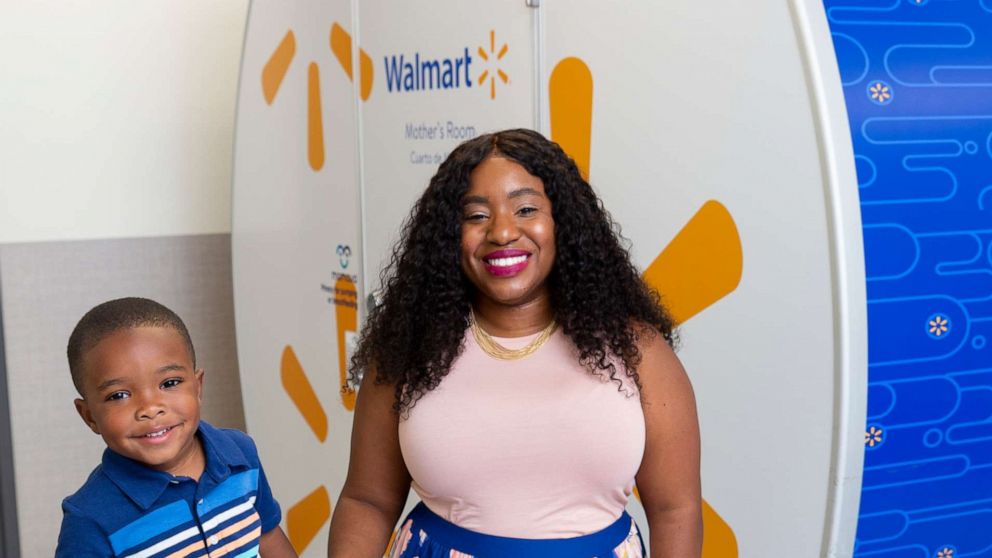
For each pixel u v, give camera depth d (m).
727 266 1.74
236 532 1.54
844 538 1.62
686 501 1.53
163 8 3.65
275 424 3.27
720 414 1.79
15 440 3.54
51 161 3.53
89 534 1.43
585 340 1.47
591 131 1.96
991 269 1.69
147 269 3.70
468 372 1.51
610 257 1.53
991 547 1.73
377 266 2.62
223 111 3.78
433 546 1.53
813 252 1.60
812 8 1.61
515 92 2.12
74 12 3.53
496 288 1.46
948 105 1.66
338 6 2.70
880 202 1.60
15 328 3.52
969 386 1.68
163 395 1.44
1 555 3.56
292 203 3.03
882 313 1.60
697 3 1.75
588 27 1.95
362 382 1.62
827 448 1.61
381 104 2.56
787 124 1.62
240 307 3.40
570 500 1.48
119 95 3.61
